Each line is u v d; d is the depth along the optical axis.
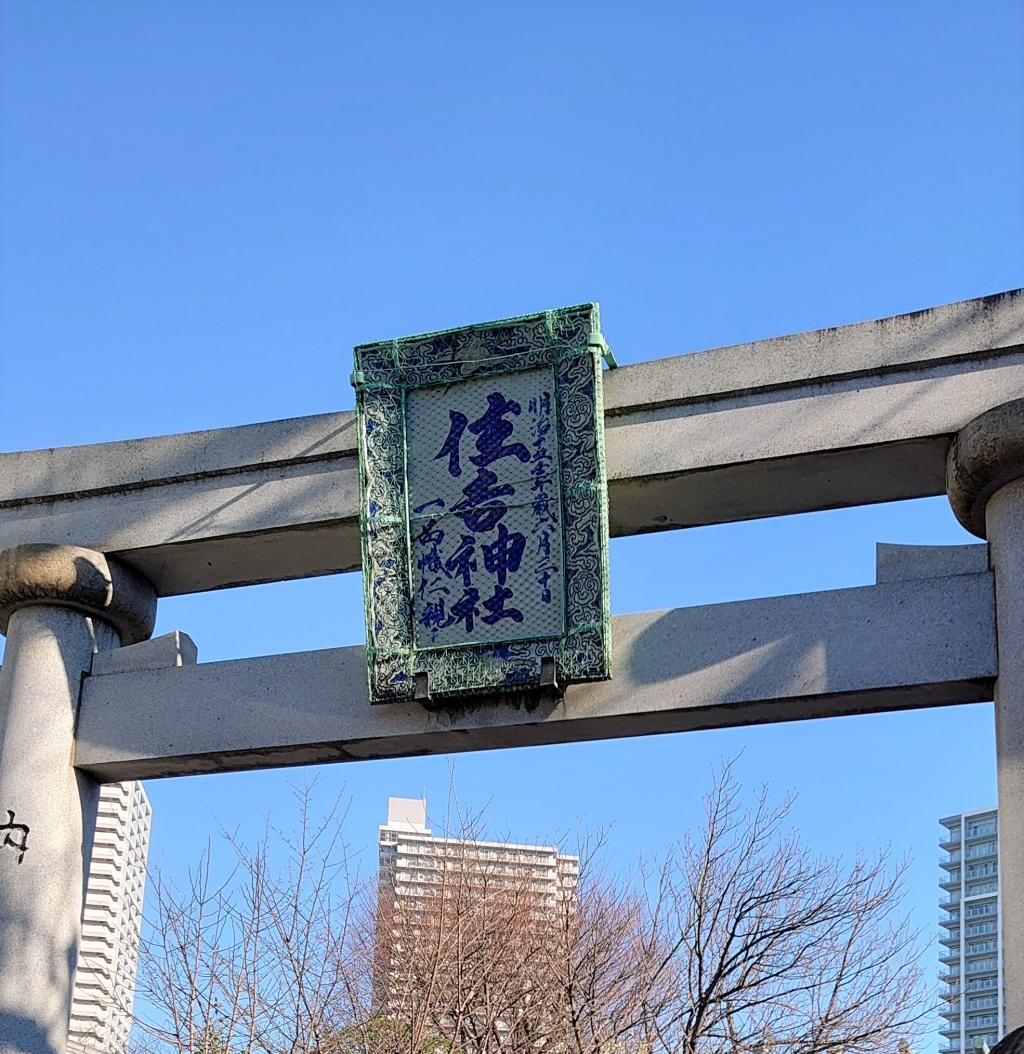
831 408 9.45
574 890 16.67
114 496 10.91
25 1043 9.44
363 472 9.99
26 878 9.84
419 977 14.42
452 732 9.60
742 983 14.06
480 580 9.62
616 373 9.98
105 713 10.34
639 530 10.28
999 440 8.75
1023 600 8.65
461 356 10.03
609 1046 14.50
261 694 10.06
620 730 9.52
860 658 8.96
